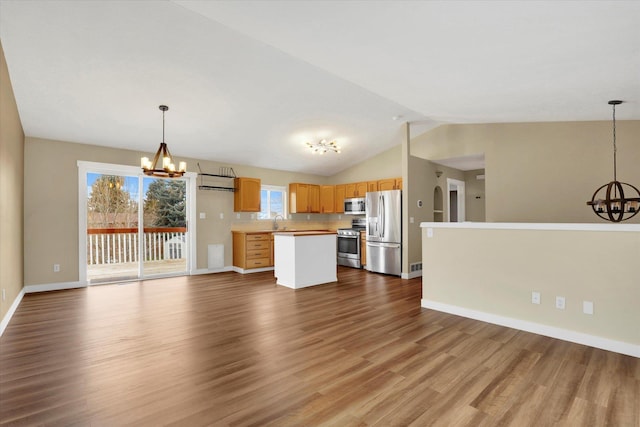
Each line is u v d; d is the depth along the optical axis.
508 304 3.18
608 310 2.63
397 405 1.83
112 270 5.89
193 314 3.59
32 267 4.63
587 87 3.15
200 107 4.44
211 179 6.49
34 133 4.60
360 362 2.38
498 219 5.36
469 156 5.90
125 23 2.83
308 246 5.13
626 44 2.19
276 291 4.75
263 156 6.68
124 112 4.35
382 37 2.44
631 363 2.37
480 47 2.45
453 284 3.60
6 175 3.20
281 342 2.77
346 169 8.23
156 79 3.71
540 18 1.94
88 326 3.18
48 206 4.77
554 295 2.90
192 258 6.17
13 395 1.92
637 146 4.29
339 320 3.37
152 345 2.70
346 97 4.71
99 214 5.48
